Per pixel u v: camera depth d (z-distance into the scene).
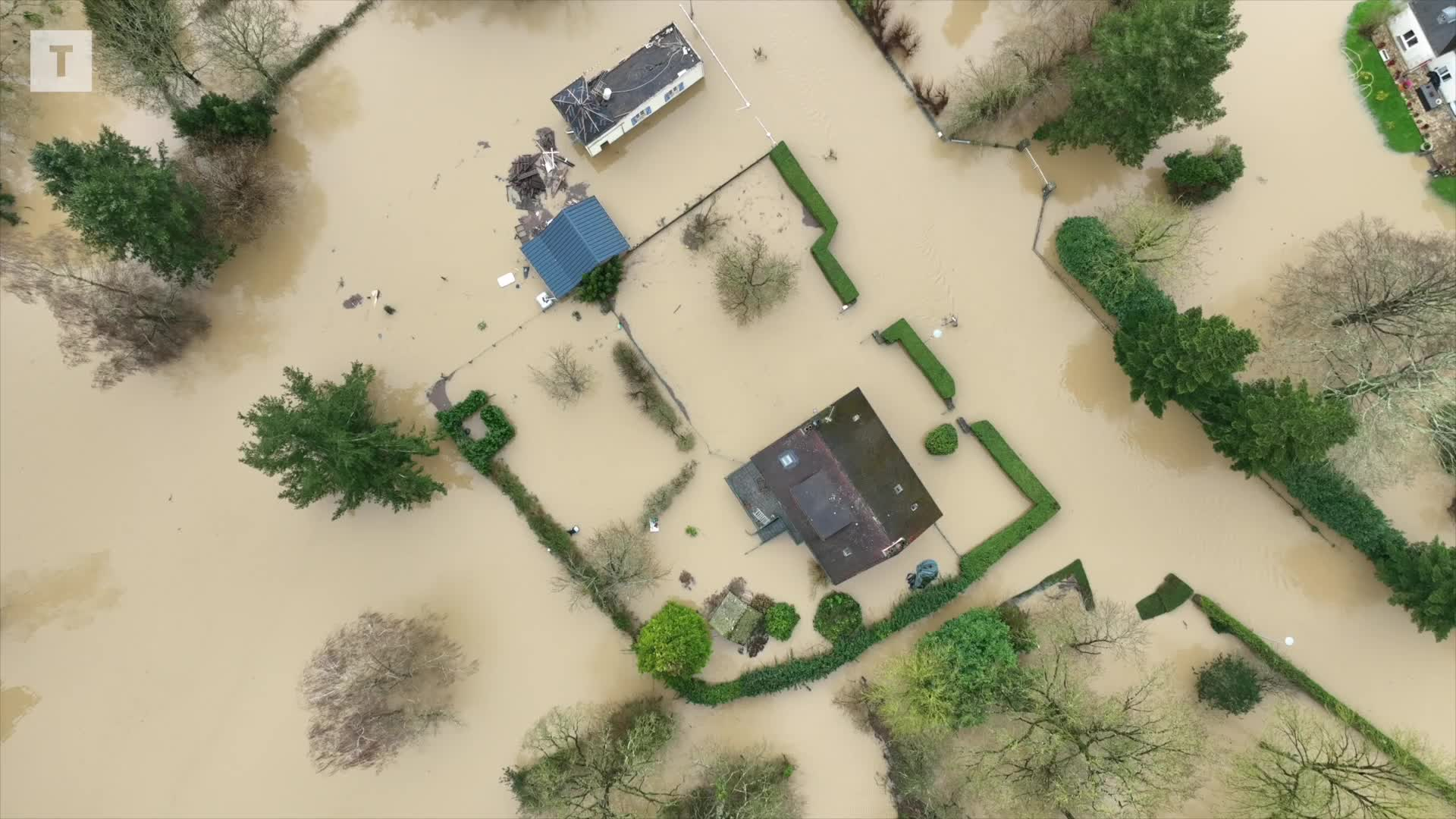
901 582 37.22
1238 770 35.44
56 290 35.94
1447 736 36.44
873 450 34.47
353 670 37.06
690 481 37.47
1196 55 30.77
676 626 34.47
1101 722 33.56
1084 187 37.53
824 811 37.41
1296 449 31.08
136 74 34.81
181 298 37.47
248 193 36.06
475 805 37.53
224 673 37.56
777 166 37.22
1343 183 37.41
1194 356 31.61
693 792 36.84
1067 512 37.44
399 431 37.12
